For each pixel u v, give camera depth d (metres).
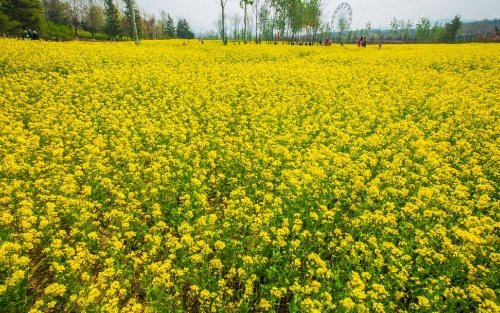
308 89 18.52
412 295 5.52
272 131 12.09
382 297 5.03
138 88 17.81
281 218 7.25
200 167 9.68
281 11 70.88
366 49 42.53
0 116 11.52
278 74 21.48
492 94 16.28
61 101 14.44
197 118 13.31
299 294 5.23
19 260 5.34
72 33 78.06
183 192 8.27
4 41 27.69
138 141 10.70
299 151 10.79
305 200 7.84
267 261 6.10
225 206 8.47
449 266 5.99
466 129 11.84
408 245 6.44
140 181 8.53
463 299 5.42
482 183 8.66
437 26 102.00
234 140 11.18
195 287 5.19
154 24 117.12
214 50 33.78
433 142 10.74
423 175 9.02
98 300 5.36
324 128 12.64
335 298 5.49
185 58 26.97
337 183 8.02
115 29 87.25
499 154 9.66
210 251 5.88
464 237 5.91
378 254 5.77
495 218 7.52
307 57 30.98
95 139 10.55
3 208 6.84
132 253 5.99
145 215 7.43
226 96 16.88
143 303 5.64
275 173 9.40
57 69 20.28
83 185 8.18
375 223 6.93
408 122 12.69
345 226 7.28
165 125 12.62
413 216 7.03
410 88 18.36
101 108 14.48
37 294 5.61
